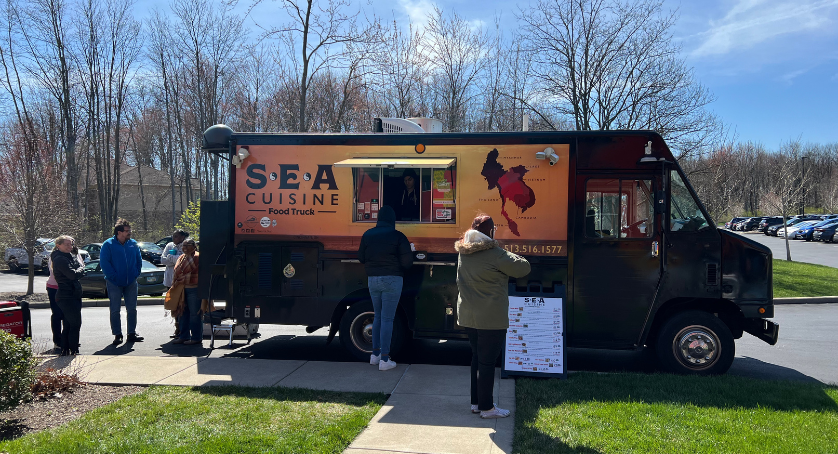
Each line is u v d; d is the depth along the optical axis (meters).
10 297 15.35
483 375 4.72
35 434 4.44
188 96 30.34
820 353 7.88
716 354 6.25
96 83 33.44
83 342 8.57
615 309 6.37
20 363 4.85
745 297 6.24
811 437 4.21
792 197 23.38
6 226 16.36
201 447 4.07
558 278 6.45
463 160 6.67
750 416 4.71
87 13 32.06
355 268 6.93
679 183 6.34
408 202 6.80
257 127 21.88
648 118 17.94
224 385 5.78
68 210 18.45
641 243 6.34
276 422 4.65
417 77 19.62
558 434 4.33
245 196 7.14
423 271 6.77
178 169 44.94
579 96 18.14
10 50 29.16
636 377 5.98
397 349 6.96
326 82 19.34
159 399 5.30
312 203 7.01
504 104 20.31
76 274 7.38
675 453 3.92
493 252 4.60
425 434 4.41
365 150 6.88
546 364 6.07
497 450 4.08
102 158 40.22
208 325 8.86
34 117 31.61
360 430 4.50
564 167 6.46
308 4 16.03
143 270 14.90
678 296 6.30
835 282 15.85
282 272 7.08
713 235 6.27
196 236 20.02
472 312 4.62
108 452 3.99
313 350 8.02
